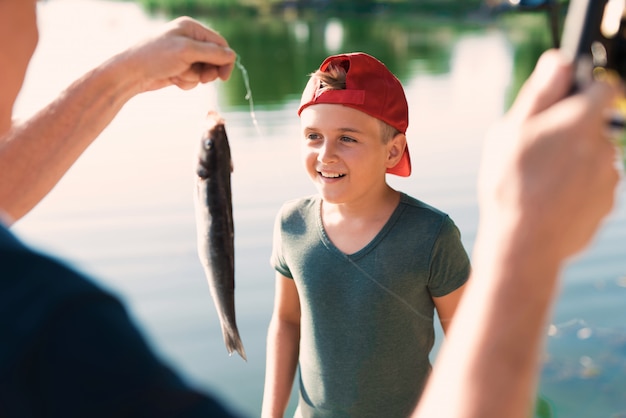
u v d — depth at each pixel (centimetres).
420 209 209
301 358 221
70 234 556
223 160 160
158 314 436
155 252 523
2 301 57
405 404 209
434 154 779
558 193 69
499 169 73
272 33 2252
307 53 1706
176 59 157
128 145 793
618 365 375
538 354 70
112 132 848
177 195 645
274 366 229
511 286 69
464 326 71
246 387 366
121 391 56
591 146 69
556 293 71
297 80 1266
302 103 212
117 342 58
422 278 204
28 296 57
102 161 739
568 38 79
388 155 214
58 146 151
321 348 212
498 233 71
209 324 429
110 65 156
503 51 1672
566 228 69
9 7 86
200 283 481
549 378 367
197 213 163
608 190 71
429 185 675
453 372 70
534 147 71
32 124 151
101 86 155
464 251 212
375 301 204
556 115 71
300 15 3030
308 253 213
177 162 737
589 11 77
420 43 1912
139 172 704
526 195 70
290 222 222
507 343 69
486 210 74
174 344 403
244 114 940
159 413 56
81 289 59
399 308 204
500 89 1146
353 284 206
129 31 1716
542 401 341
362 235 208
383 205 210
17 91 90
